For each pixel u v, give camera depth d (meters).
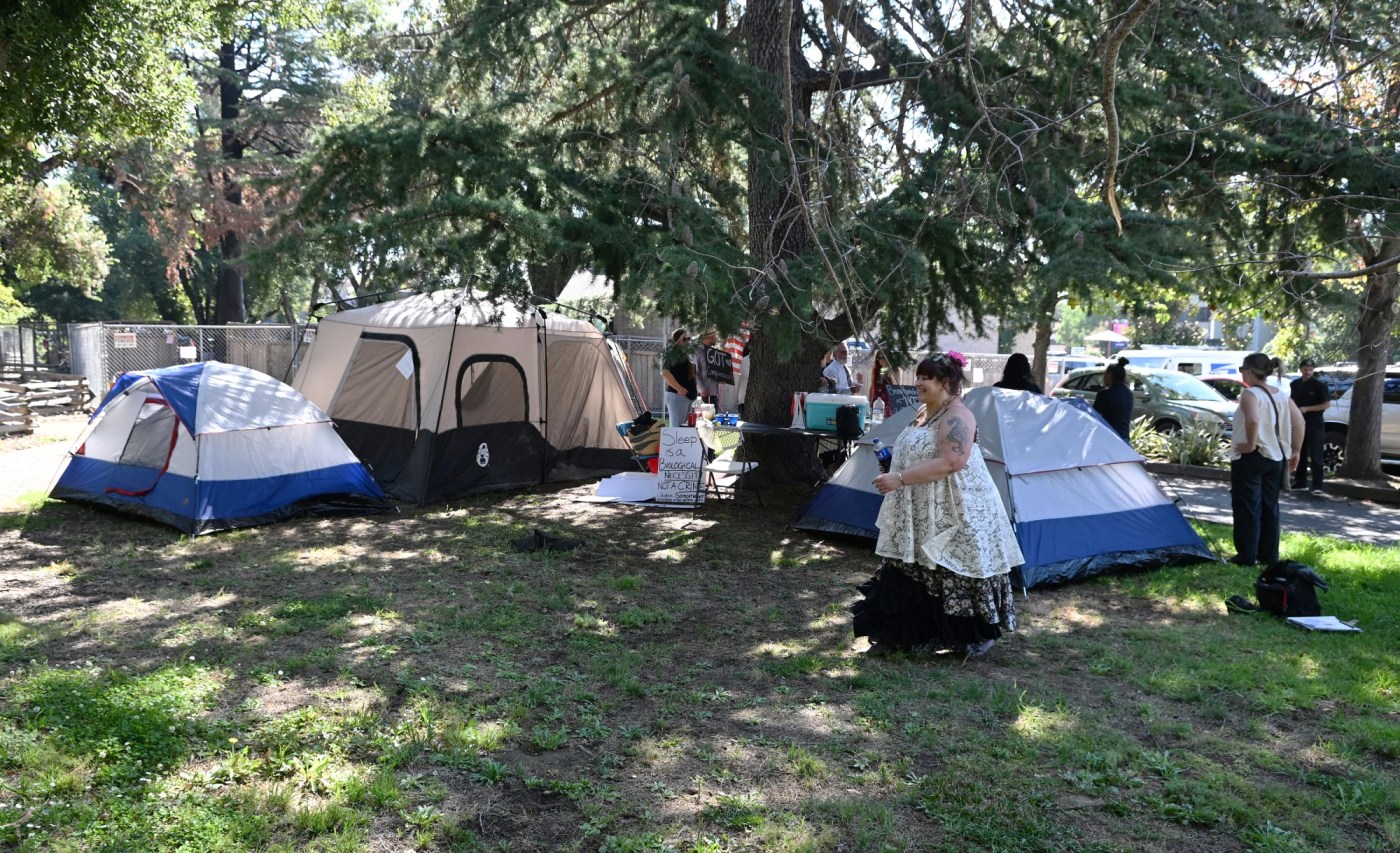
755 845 3.48
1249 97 8.88
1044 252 8.15
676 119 8.55
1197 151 8.59
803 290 7.84
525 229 7.89
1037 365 16.42
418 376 10.48
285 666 5.23
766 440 11.35
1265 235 8.93
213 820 3.47
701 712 4.74
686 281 7.22
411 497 10.21
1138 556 7.80
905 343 9.28
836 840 3.53
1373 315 13.23
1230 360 23.16
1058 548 7.44
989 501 5.43
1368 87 10.07
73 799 3.61
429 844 3.43
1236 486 7.95
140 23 10.12
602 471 12.13
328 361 11.16
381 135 8.58
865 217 8.42
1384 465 15.23
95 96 9.78
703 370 13.41
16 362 24.84
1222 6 8.89
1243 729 4.67
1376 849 3.56
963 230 8.36
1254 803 3.87
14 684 4.75
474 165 8.49
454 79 10.77
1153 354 23.91
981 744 4.39
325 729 4.32
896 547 5.48
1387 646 5.97
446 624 6.13
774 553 8.32
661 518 9.76
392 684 5.04
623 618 6.27
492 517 9.59
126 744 4.05
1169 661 5.62
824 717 4.71
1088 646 5.89
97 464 9.57
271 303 8.56
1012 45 8.91
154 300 44.50
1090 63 8.51
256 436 9.16
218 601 6.55
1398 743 4.41
